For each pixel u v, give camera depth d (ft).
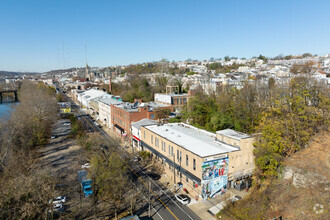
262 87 237.66
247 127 196.03
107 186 122.52
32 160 182.60
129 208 117.39
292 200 105.70
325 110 144.46
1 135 192.24
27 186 94.12
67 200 124.98
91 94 464.24
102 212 113.80
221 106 214.48
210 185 122.52
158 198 126.82
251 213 105.09
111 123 284.20
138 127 200.23
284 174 120.78
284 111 142.31
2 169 147.84
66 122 334.03
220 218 106.32
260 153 128.67
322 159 116.37
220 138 146.61
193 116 209.15
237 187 128.57
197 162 120.98
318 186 103.35
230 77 485.97
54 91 601.21
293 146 129.08
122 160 148.46
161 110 231.91
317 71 393.09
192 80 497.87
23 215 87.97
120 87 507.71
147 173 158.51
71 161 182.19
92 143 176.14
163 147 157.38
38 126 243.60
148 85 404.77
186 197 122.52
